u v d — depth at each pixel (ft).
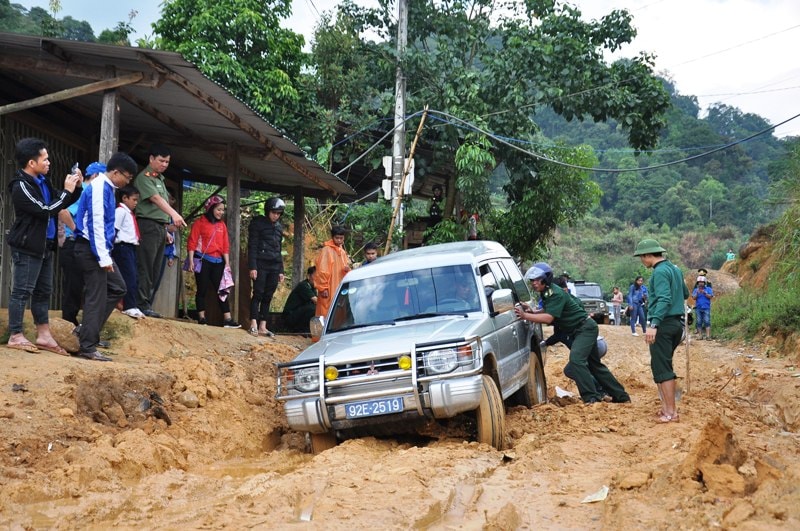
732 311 79.10
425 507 17.34
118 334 32.12
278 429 29.89
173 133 44.29
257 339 41.09
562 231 336.29
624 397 34.40
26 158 26.23
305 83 78.89
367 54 83.87
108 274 29.78
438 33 87.40
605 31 84.53
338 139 81.61
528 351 32.96
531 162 82.17
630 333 77.46
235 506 17.88
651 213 358.43
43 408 23.30
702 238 322.14
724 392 39.58
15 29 130.21
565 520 16.49
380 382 24.61
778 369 46.52
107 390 25.70
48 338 27.94
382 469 20.97
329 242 44.16
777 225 86.89
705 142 393.09
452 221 78.23
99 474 20.67
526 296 35.55
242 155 46.29
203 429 26.73
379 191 78.59
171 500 19.02
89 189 27.99
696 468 17.74
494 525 15.78
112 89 32.73
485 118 78.84
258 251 43.65
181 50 69.15
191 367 30.71
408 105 78.28
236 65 69.77
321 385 24.73
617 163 376.68
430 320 27.68
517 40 80.79
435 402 24.21
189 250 41.32
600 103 81.87
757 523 14.40
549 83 82.23
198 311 41.78
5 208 37.17
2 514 17.39
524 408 31.63
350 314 28.94
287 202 87.04
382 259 32.89
